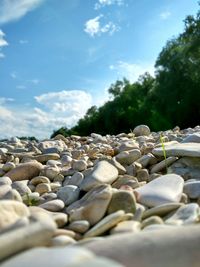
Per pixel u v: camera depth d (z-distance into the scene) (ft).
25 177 1.58
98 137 3.12
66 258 0.47
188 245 0.56
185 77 12.86
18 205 0.76
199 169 1.45
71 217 0.92
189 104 12.43
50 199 1.22
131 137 3.03
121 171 1.49
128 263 0.53
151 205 1.00
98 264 0.45
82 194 1.23
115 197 0.94
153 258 0.54
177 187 1.08
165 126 12.76
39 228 0.58
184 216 0.86
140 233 0.59
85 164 1.60
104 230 0.79
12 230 0.59
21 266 0.46
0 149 2.28
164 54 13.55
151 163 1.62
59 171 1.61
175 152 1.53
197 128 3.33
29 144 2.89
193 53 12.96
